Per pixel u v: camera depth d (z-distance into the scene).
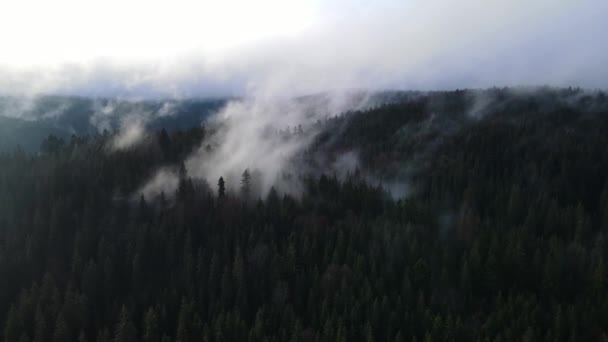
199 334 77.88
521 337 71.00
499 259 87.06
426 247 92.31
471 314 79.44
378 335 75.81
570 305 77.31
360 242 96.31
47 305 81.19
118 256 95.69
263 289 87.44
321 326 77.38
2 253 93.19
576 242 90.56
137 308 86.50
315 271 87.06
